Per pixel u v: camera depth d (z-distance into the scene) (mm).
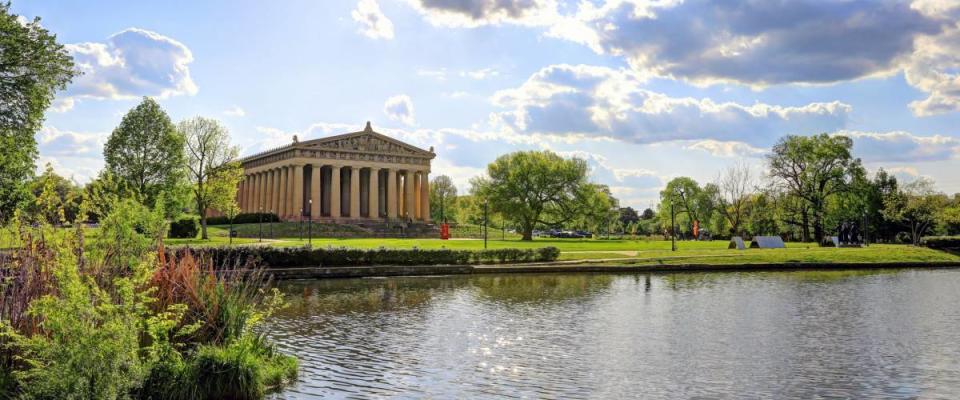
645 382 19125
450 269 54344
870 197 113312
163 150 77938
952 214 96438
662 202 151500
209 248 47188
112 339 14375
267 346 20688
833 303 35625
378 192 147625
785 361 21781
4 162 44344
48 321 14000
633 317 30594
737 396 17891
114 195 18688
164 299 18594
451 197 189000
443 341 24719
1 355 15812
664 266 57938
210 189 87938
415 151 144500
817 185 99375
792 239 132875
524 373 20062
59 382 13727
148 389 15695
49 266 16922
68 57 48000
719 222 144375
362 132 138500
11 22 44812
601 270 56844
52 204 18781
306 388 18078
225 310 19438
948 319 30141
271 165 142500
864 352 23156
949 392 18250
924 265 64938
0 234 18766
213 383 16344
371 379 19156
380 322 28891
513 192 115438
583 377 19656
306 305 34406
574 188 117625
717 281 48750
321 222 124500
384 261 54781
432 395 17688
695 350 23391
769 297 38406
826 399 17625
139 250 18281
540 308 33469
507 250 60375
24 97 45719
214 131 89688
